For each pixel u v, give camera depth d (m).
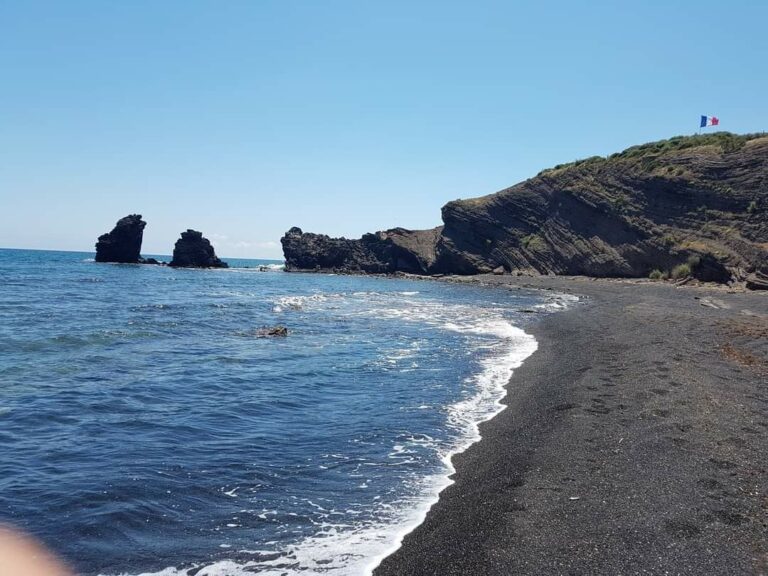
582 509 6.52
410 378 15.23
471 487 7.60
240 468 8.44
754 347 16.95
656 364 14.33
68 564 5.63
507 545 5.79
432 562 5.59
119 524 6.52
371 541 6.14
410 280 81.75
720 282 49.84
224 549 6.00
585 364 15.66
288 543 6.12
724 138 61.12
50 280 54.72
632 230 62.94
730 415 9.86
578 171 74.31
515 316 31.91
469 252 86.38
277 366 16.67
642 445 8.55
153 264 108.00
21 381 13.62
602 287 54.00
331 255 106.81
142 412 11.41
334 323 28.00
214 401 12.48
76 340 19.95
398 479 8.04
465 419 11.26
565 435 9.39
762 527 5.90
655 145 69.56
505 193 84.62
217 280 69.44
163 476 8.03
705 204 56.31
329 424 10.88
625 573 5.13
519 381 14.70
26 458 8.62
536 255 76.44
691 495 6.72
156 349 18.98
